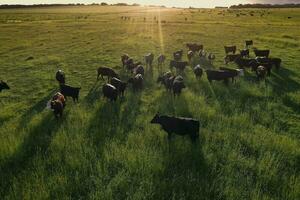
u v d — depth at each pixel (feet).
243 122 47.21
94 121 48.14
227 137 42.11
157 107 55.01
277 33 163.22
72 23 240.12
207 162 36.06
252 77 75.77
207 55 104.37
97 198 29.71
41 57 109.91
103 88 58.44
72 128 44.80
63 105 53.78
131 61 84.02
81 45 133.80
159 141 41.45
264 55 98.27
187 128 41.14
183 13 365.40
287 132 46.26
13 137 41.63
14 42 148.77
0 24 233.14
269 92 62.64
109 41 141.90
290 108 55.31
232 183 32.60
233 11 385.29
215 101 57.16
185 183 32.37
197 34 160.76
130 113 52.24
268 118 50.19
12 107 58.95
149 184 31.55
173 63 81.56
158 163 35.17
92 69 88.63
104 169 34.30
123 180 32.19
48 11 451.94
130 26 208.64
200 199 30.50
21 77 82.64
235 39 143.43
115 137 42.42
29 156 38.60
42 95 66.69
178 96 60.13
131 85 69.26
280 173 34.53
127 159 36.35
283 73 79.46
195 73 73.41
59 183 32.07
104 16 325.42
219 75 68.49
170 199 30.53
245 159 37.09
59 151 38.55
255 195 30.19
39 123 47.80
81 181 33.06
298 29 181.27
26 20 278.46
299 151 39.19
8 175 34.22
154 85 69.87
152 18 282.56
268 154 37.52
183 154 37.63
